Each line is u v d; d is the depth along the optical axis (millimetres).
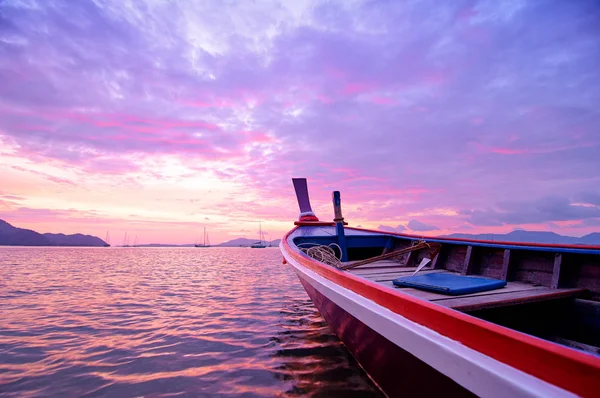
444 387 1489
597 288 2873
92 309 8094
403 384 1981
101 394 3459
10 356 4645
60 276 16844
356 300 2244
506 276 3676
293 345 5070
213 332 5891
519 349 1044
